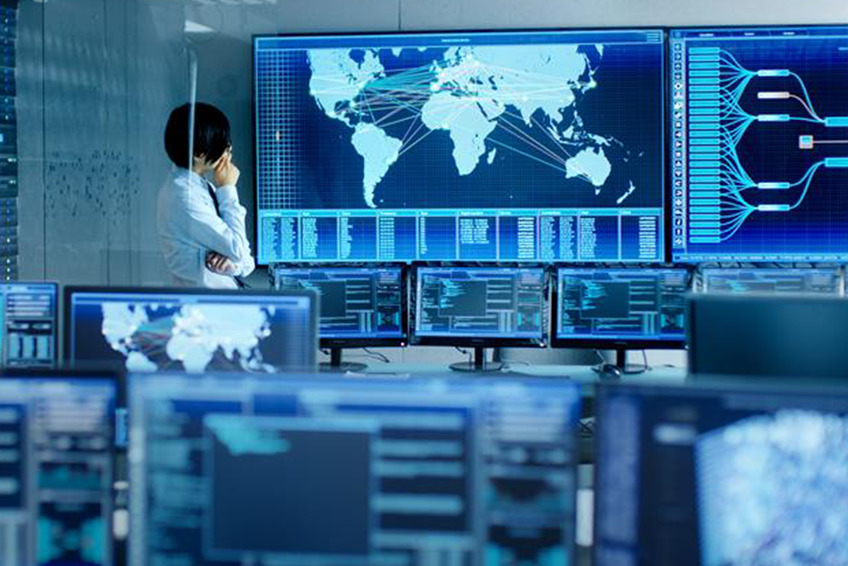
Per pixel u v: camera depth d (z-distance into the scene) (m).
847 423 1.01
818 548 1.02
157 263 3.85
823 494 1.02
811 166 3.60
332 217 3.78
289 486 1.12
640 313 3.27
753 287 3.27
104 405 1.17
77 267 3.80
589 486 1.41
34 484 1.18
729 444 1.04
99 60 3.82
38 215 3.70
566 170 3.69
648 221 3.66
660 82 3.63
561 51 3.67
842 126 3.58
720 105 3.61
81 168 3.80
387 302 3.38
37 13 3.69
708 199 3.63
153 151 3.86
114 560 1.17
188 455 1.15
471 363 3.51
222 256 2.83
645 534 1.06
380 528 1.11
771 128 3.61
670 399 1.05
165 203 2.80
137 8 3.85
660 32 3.62
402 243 3.77
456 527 1.11
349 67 3.74
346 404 1.12
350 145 3.76
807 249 3.62
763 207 3.62
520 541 1.10
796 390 1.02
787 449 1.03
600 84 3.66
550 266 3.33
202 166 2.90
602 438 1.07
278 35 3.76
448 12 3.80
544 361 3.62
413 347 3.85
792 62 3.59
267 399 1.13
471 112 3.71
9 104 3.61
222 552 1.14
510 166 3.71
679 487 1.05
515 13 3.78
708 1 3.70
